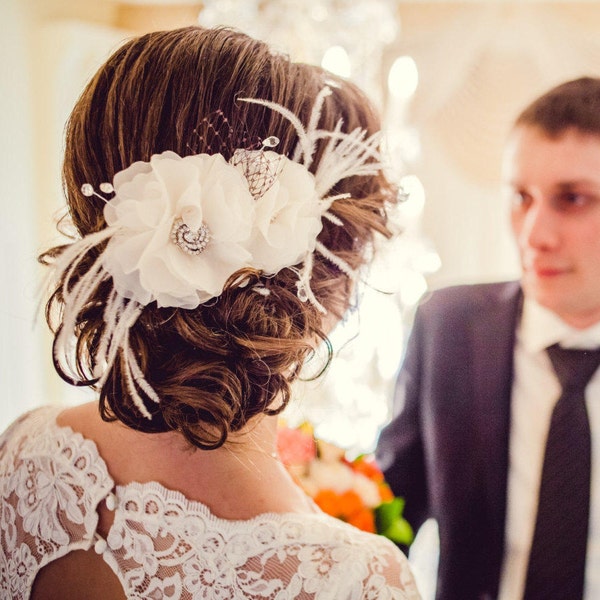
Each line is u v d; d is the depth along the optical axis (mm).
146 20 3908
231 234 704
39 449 837
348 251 845
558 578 1376
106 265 701
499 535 1467
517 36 3555
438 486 1537
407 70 3256
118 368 737
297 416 1461
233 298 738
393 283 970
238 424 742
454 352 1536
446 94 3627
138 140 737
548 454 1391
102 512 770
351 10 2982
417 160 3678
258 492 757
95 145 761
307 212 744
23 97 3400
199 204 697
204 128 731
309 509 805
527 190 1399
